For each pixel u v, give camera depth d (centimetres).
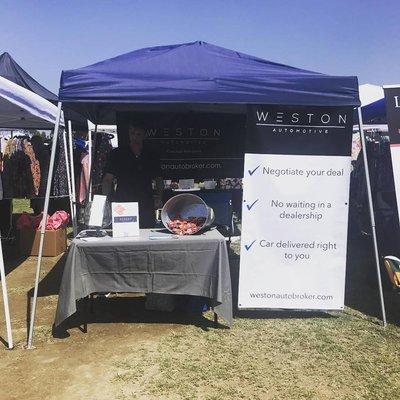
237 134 673
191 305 471
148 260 406
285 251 446
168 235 430
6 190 831
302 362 369
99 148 942
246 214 442
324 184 440
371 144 796
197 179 676
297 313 475
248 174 437
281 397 318
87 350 389
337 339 412
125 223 428
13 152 827
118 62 437
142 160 522
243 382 338
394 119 439
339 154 437
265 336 418
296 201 441
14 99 471
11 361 370
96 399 316
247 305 450
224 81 409
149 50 479
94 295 526
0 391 326
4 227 812
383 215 638
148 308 480
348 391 327
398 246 614
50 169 409
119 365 362
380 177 760
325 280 449
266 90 413
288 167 438
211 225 477
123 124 658
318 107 433
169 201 454
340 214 443
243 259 446
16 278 617
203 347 394
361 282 592
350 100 419
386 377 347
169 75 410
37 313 479
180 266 408
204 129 670
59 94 399
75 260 400
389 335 422
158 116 662
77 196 895
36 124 811
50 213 927
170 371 353
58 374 349
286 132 435
